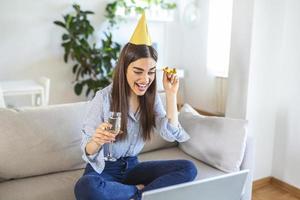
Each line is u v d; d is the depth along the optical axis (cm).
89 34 386
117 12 405
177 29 466
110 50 387
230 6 387
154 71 145
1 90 282
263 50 222
